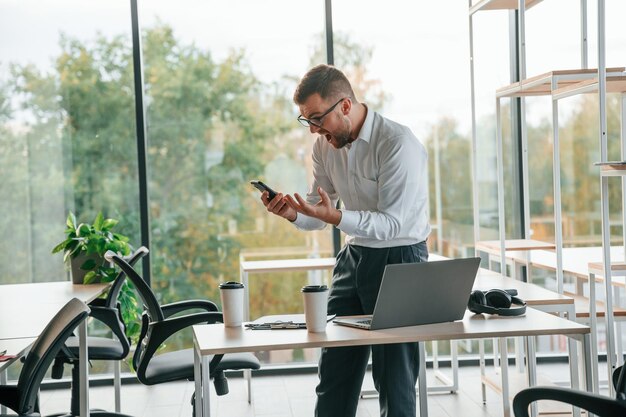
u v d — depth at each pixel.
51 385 4.90
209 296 5.02
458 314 2.49
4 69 4.91
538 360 5.17
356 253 2.69
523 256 4.50
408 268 2.32
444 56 5.09
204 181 5.02
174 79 4.99
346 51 5.05
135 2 4.91
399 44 5.07
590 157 5.04
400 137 2.59
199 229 5.02
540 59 5.06
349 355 2.70
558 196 3.64
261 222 5.04
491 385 3.90
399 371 2.59
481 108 5.12
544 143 5.11
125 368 5.00
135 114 4.95
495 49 5.10
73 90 4.93
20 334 2.65
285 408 4.32
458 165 5.13
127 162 4.96
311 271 5.05
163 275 5.00
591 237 5.06
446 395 4.53
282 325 2.46
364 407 4.34
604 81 3.10
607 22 4.98
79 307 2.34
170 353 3.46
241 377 5.01
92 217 4.96
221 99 5.01
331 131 2.61
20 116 4.92
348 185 2.75
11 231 4.93
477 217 4.40
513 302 2.72
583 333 2.34
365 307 2.66
